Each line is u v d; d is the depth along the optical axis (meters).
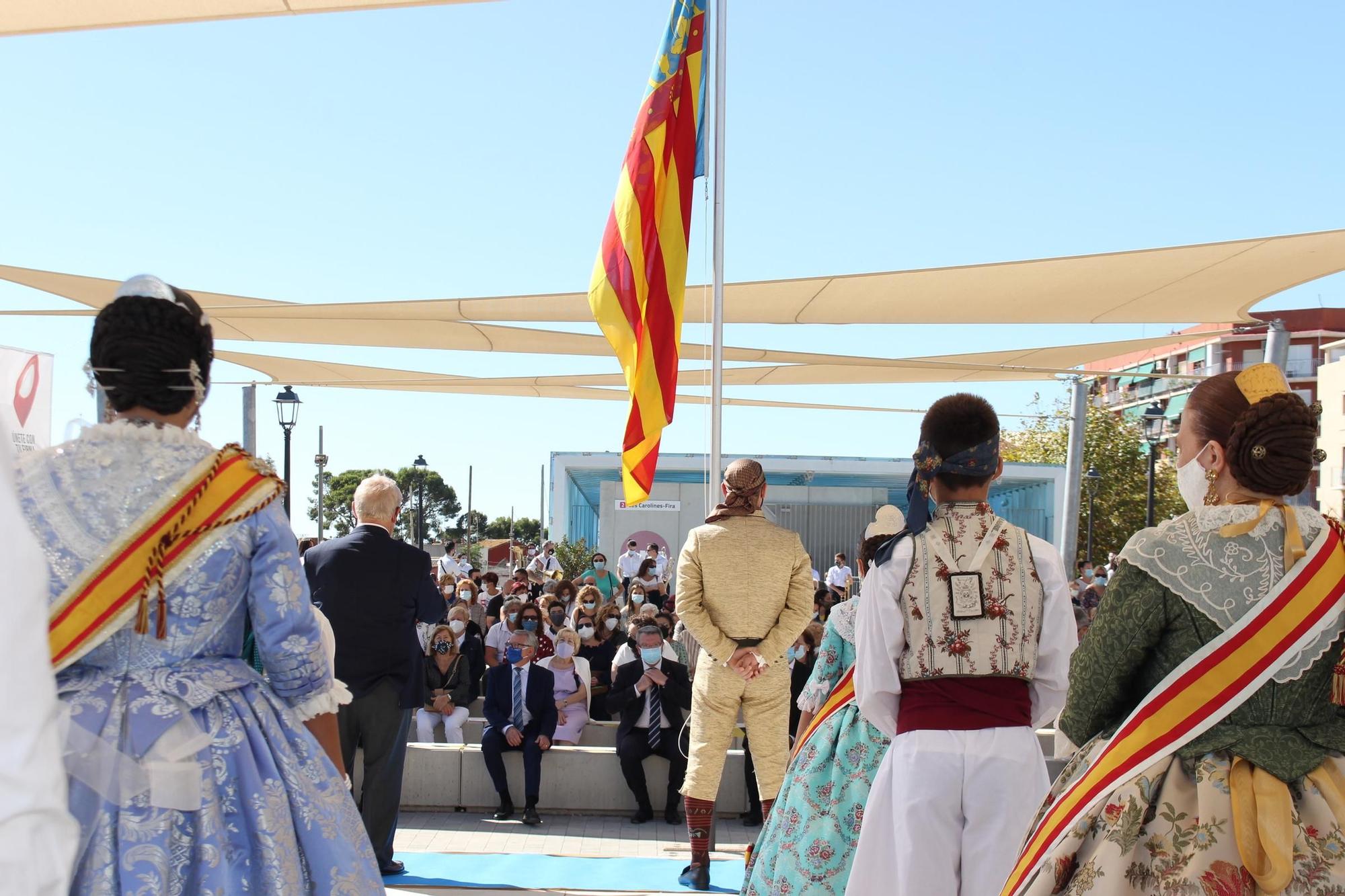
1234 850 2.01
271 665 2.09
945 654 2.94
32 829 1.06
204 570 2.00
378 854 5.05
